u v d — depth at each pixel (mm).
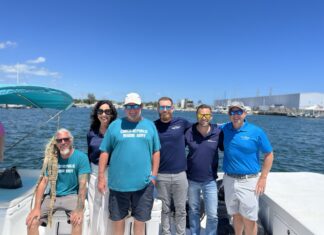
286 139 28250
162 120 3594
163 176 3543
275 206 3451
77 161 3352
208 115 3551
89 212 3518
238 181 3363
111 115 3775
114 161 3113
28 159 10359
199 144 3652
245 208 3340
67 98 4156
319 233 2656
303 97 115938
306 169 13523
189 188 3734
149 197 3184
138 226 3193
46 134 15695
